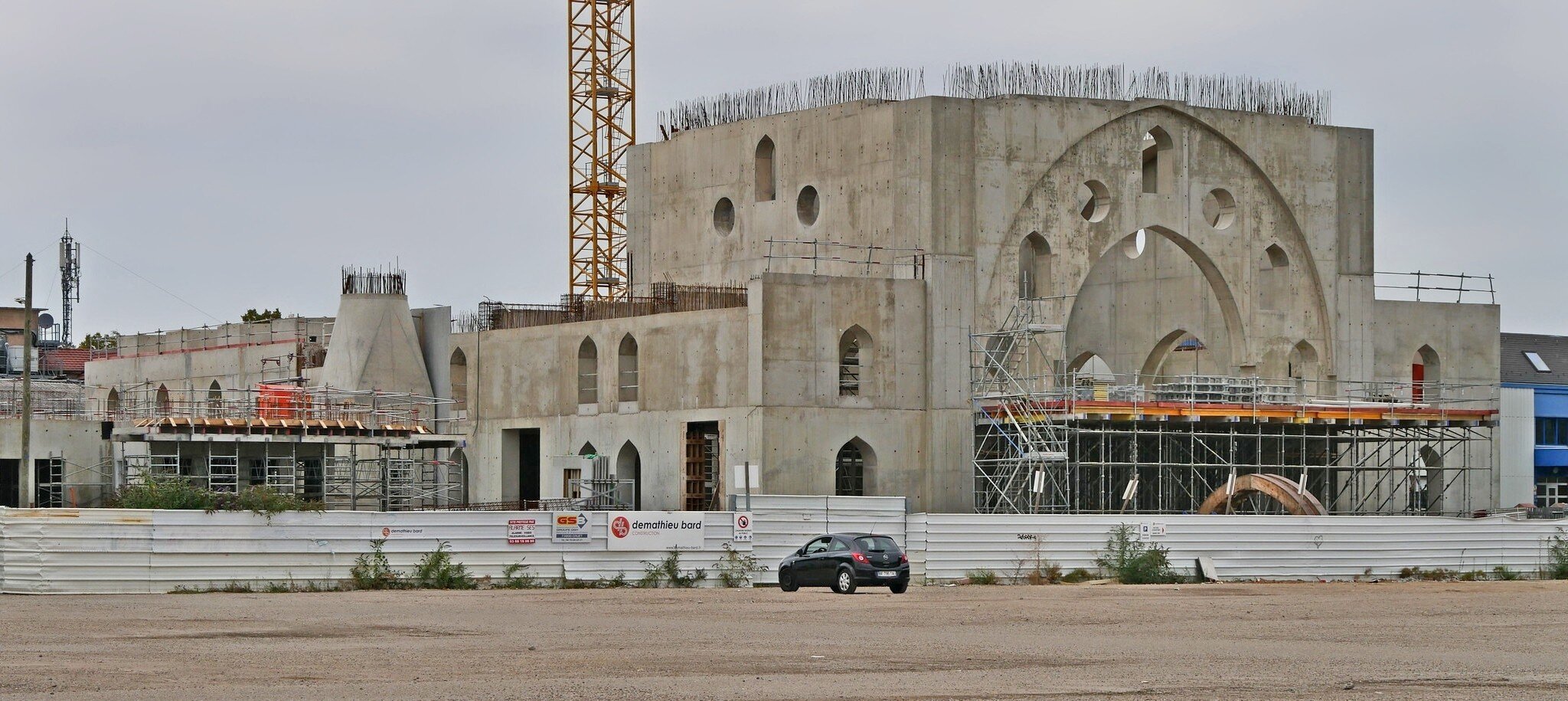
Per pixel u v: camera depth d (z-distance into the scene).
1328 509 72.94
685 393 67.62
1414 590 52.31
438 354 73.62
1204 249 71.56
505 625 36.03
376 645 31.06
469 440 76.75
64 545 46.47
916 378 66.31
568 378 73.00
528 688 24.81
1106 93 70.06
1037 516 56.41
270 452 62.84
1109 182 69.56
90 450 63.84
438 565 49.97
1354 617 40.16
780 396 64.19
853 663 28.53
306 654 29.27
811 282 64.88
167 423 58.69
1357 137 75.38
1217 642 33.09
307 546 48.78
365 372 71.19
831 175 69.75
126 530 46.97
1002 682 25.94
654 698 23.80
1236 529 58.09
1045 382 68.44
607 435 71.06
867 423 65.50
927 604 43.66
